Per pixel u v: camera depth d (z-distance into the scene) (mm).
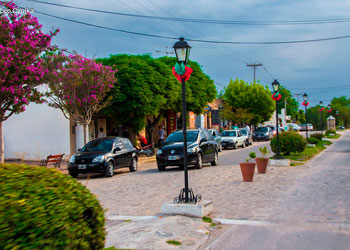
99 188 12633
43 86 22875
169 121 35719
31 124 24312
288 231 6496
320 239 5996
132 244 5875
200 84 31094
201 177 13906
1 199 2893
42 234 2969
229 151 30375
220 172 15148
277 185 11500
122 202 9750
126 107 22359
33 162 23375
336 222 7000
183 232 6539
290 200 9164
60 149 23766
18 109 14414
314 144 28828
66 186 3586
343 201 8859
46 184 3404
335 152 25656
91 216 3734
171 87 24250
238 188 11141
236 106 53031
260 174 14180
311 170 15117
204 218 7539
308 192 10180
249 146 36688
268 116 54656
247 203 8945
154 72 23250
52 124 23938
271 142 20641
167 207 7867
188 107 30375
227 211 8164
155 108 23234
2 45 13531
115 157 16422
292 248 5582
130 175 16312
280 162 16938
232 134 33688
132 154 18062
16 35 14281
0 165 3564
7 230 2746
